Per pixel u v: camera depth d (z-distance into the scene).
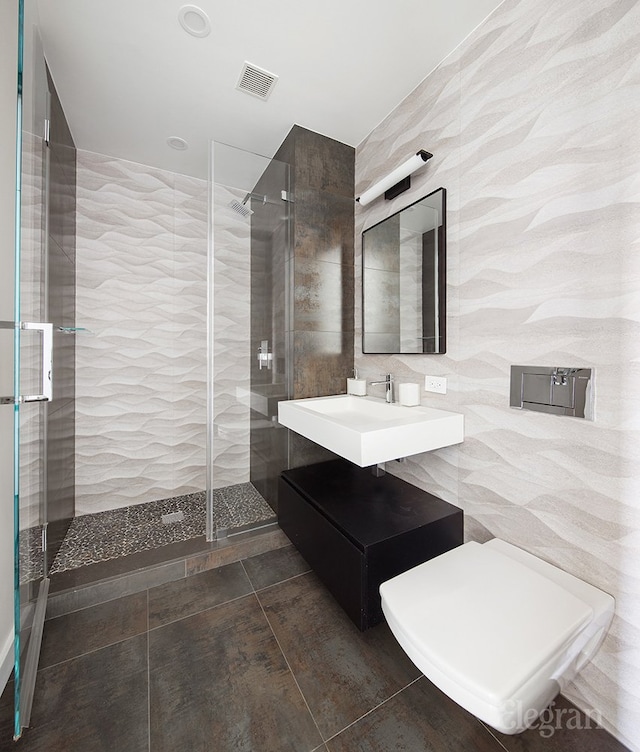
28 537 1.13
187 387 2.58
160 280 2.46
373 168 2.02
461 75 1.44
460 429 1.47
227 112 1.88
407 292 1.75
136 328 2.40
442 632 0.85
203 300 2.61
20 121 0.88
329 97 1.77
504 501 1.32
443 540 1.43
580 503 1.08
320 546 1.51
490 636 0.84
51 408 1.68
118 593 1.55
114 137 2.09
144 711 1.06
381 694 1.12
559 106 1.09
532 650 0.80
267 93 1.74
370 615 1.24
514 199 1.24
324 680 1.16
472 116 1.39
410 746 0.97
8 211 1.18
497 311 1.32
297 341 2.05
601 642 1.00
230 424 2.00
